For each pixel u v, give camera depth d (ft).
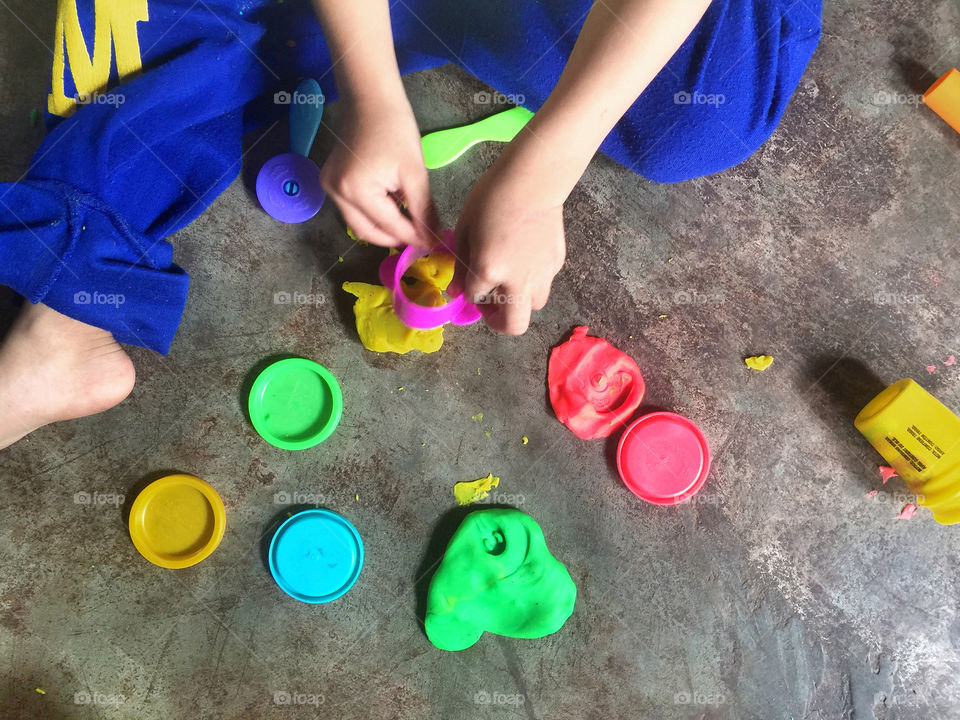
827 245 4.41
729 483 4.30
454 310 3.46
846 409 4.35
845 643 4.29
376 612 4.17
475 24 3.80
